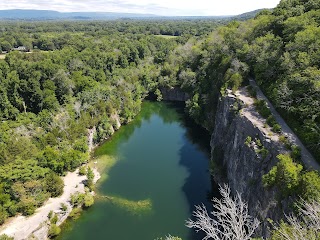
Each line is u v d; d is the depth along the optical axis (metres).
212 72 100.06
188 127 99.00
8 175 53.22
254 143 49.66
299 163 39.12
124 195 62.16
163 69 130.50
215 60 101.81
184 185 65.62
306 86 50.81
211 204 58.78
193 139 89.50
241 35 100.06
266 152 45.62
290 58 60.19
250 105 61.03
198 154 80.25
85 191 61.72
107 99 96.31
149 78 129.38
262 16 108.94
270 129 49.88
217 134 75.19
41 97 92.19
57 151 68.19
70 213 55.97
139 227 53.22
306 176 33.69
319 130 43.22
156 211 57.06
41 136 73.06
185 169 72.50
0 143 65.31
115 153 81.00
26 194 54.34
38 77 95.88
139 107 112.31
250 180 48.06
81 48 151.62
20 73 98.31
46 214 53.38
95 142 85.06
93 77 113.19
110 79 118.12
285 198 35.84
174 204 59.12
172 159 77.62
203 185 65.50
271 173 39.03
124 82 113.38
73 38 186.62
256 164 47.12
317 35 60.31
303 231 21.47
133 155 79.88
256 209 43.56
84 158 72.19
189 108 106.38
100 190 63.88
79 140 75.94
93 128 84.56
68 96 96.19
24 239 48.03
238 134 57.41
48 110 90.00
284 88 53.34
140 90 120.38
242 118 56.34
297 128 47.88
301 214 27.23
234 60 80.38
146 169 72.50
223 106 72.00
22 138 68.00
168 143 87.31
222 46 103.38
